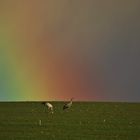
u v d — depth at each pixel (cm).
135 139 16138
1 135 16575
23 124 18838
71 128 17962
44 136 16425
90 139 15988
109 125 18738
